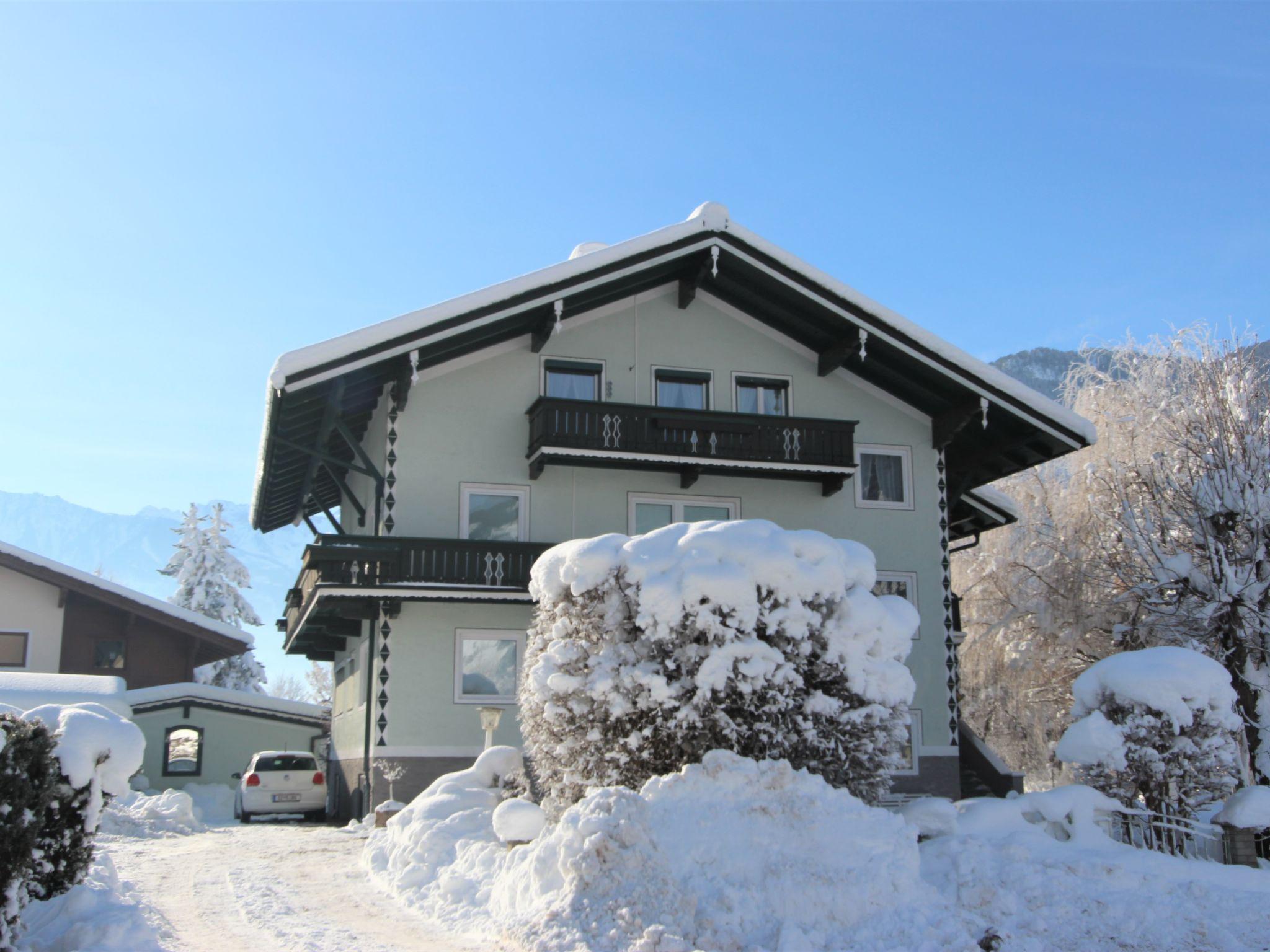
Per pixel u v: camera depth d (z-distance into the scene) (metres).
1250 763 19.28
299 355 18.39
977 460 24.62
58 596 31.91
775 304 23.02
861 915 8.41
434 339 19.42
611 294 22.44
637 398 22.61
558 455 21.02
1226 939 8.83
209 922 9.52
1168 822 11.90
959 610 24.62
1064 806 11.26
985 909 9.18
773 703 10.10
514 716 20.67
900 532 23.56
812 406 23.61
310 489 24.39
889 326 21.88
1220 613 20.28
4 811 7.20
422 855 11.91
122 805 19.33
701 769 9.32
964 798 23.05
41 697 23.72
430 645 20.62
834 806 9.11
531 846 9.11
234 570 49.53
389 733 20.16
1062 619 26.83
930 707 22.84
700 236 21.06
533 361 22.23
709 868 8.60
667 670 10.20
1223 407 22.84
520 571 20.69
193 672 33.91
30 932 8.09
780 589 10.38
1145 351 28.48
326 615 22.48
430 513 21.11
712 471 22.23
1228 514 21.00
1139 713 12.48
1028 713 28.27
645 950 7.34
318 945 8.58
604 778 10.23
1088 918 9.13
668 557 10.49
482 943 8.60
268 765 23.17
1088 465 26.69
